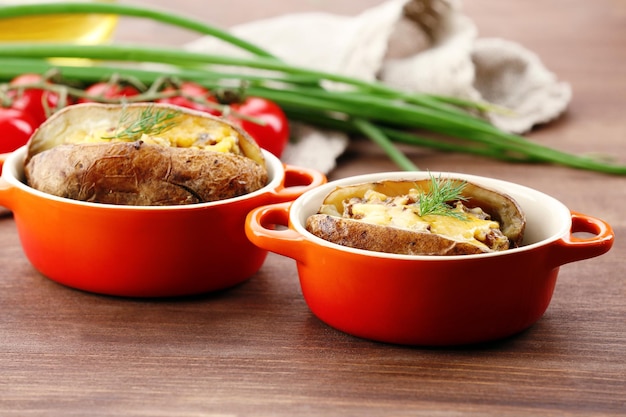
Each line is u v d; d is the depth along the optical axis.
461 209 0.66
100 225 0.67
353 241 0.63
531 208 0.68
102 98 0.84
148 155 0.67
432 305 0.62
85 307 0.68
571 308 0.69
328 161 0.89
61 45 0.93
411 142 0.93
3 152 0.84
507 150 0.94
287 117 0.95
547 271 0.64
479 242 0.63
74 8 0.94
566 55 1.21
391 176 0.69
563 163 0.91
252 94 0.92
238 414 0.59
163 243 0.67
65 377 0.62
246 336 0.66
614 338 0.66
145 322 0.67
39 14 0.94
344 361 0.63
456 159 0.93
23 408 0.60
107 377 0.62
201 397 0.61
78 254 0.68
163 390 0.61
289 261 0.74
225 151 0.69
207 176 0.67
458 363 0.63
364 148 0.96
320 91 0.93
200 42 1.06
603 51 1.23
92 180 0.67
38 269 0.70
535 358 0.64
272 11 1.38
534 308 0.64
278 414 0.59
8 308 0.68
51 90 0.85
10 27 1.01
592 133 0.98
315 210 0.67
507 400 0.60
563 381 0.62
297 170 0.72
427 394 0.61
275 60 0.94
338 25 1.06
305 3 1.43
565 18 1.39
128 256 0.67
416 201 0.66
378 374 0.62
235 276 0.69
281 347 0.65
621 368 0.63
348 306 0.64
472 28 1.01
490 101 1.03
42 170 0.68
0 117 0.84
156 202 0.67
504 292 0.63
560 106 1.00
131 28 1.28
